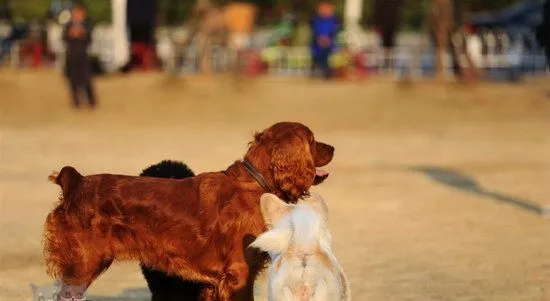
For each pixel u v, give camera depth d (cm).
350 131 2316
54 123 2402
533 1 3388
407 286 984
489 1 4334
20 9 4069
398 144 2128
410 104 2572
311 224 631
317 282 623
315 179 768
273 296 629
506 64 3114
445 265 1073
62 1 3853
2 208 1399
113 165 1784
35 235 1225
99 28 3669
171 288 860
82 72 2492
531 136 2255
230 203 750
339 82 2775
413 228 1281
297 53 3114
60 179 771
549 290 968
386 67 3092
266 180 752
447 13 2736
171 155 1908
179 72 2812
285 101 2569
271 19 4206
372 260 1097
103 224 757
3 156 1906
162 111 2514
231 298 746
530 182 1652
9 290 959
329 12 2888
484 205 1447
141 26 2909
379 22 3100
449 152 2016
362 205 1447
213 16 2783
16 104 2544
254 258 746
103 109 2520
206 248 751
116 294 955
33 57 3070
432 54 3141
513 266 1068
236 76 2712
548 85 2794
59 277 764
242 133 2256
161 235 754
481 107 2581
